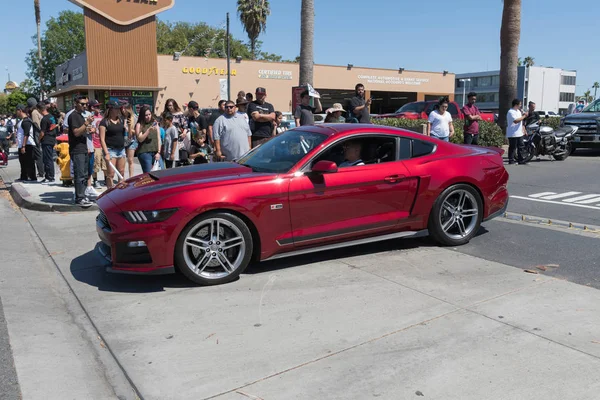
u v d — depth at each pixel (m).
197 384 3.09
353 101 10.01
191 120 10.38
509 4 17.34
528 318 3.88
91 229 7.14
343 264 5.28
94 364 3.43
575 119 15.40
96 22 28.52
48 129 11.46
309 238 5.04
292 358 3.37
